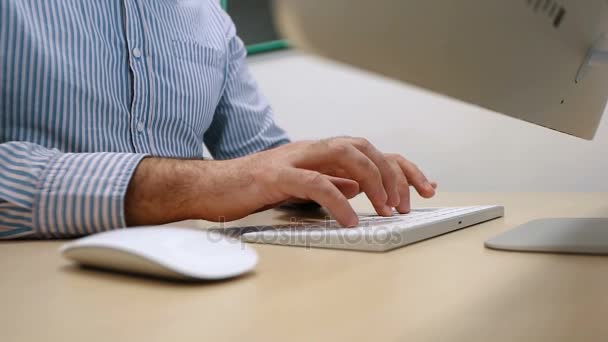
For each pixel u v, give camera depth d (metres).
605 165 1.25
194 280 0.30
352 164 0.53
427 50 0.25
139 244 0.31
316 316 0.23
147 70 0.90
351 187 0.56
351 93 1.54
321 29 0.20
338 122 1.57
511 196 0.93
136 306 0.26
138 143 0.88
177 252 0.31
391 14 0.23
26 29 0.74
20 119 0.73
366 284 0.29
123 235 0.33
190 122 0.99
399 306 0.24
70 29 0.79
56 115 0.76
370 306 0.25
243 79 1.20
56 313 0.25
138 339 0.21
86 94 0.80
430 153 1.44
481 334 0.20
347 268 0.33
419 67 0.25
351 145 0.54
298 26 0.19
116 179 0.51
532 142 1.32
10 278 0.32
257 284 0.30
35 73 0.74
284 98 1.64
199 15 1.06
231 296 0.27
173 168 0.54
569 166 1.29
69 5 0.80
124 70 0.88
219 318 0.23
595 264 0.33
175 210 0.53
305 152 0.54
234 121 1.17
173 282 0.31
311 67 1.59
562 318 0.22
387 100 1.49
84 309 0.25
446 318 0.22
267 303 0.26
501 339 0.20
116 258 0.31
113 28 0.86
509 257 0.36
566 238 0.39
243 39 1.64
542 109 0.38
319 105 1.59
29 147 0.53
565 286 0.28
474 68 0.29
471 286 0.28
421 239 0.44
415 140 1.46
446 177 1.43
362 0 0.21
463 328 0.21
